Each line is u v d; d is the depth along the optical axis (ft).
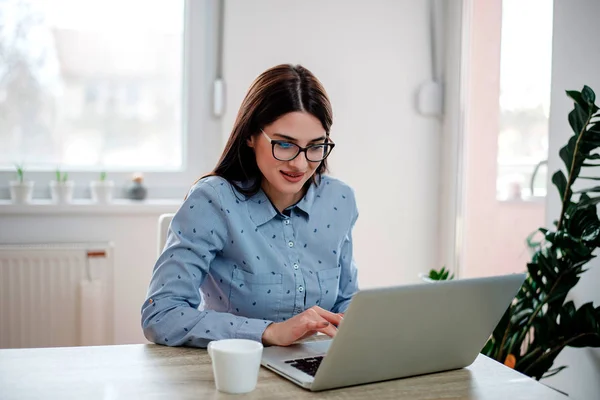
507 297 4.09
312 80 5.04
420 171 9.68
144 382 3.84
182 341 4.57
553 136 7.13
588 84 6.61
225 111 9.23
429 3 9.49
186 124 9.46
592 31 6.55
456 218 9.39
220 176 5.29
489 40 8.68
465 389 3.89
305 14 9.15
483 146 8.86
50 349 4.46
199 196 5.06
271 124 4.90
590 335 6.10
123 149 9.43
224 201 5.09
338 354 3.63
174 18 9.39
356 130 9.42
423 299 3.69
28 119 9.11
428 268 9.80
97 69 9.25
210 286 5.32
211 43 9.40
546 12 7.72
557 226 6.29
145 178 9.39
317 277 5.39
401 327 3.74
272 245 5.28
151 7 9.31
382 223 9.62
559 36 7.01
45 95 9.14
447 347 4.06
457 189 9.36
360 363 3.76
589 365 6.75
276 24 9.10
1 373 3.95
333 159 9.39
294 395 3.68
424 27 9.50
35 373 3.96
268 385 3.83
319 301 5.40
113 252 8.96
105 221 9.07
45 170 9.15
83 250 8.78
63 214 8.94
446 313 3.86
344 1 9.24
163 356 4.36
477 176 8.98
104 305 8.91
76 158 9.30
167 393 3.66
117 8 9.21
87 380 3.85
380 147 9.52
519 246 8.30
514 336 6.59
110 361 4.22
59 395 3.61
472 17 8.98
